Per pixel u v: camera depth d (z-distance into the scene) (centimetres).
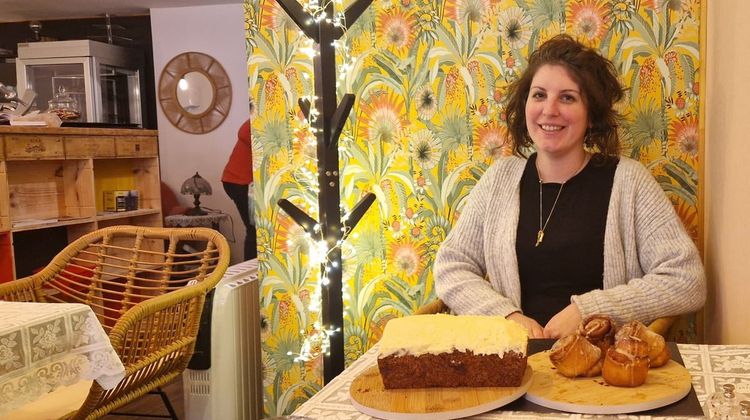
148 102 671
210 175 646
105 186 474
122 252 466
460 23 208
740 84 150
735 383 107
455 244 185
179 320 218
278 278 233
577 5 199
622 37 197
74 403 193
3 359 148
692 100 194
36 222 380
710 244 187
